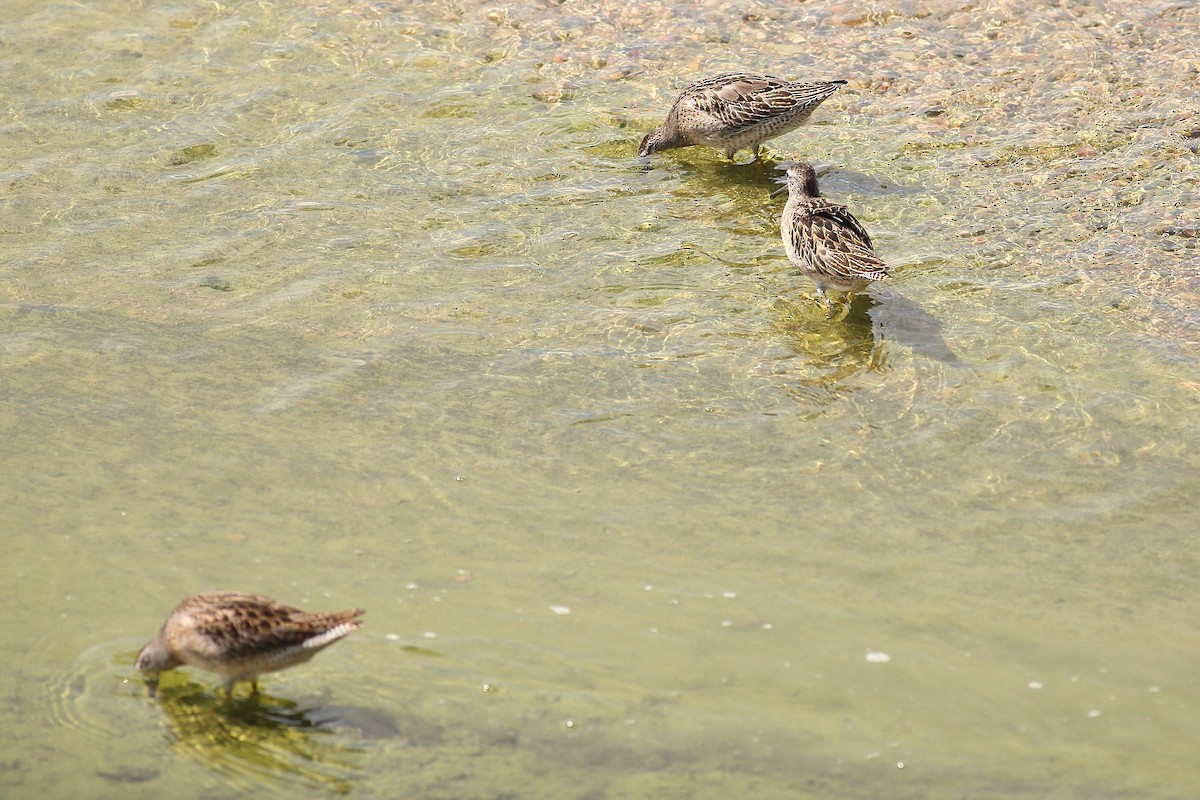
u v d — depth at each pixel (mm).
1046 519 12555
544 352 15305
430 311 16078
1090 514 12602
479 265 17016
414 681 10680
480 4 23172
